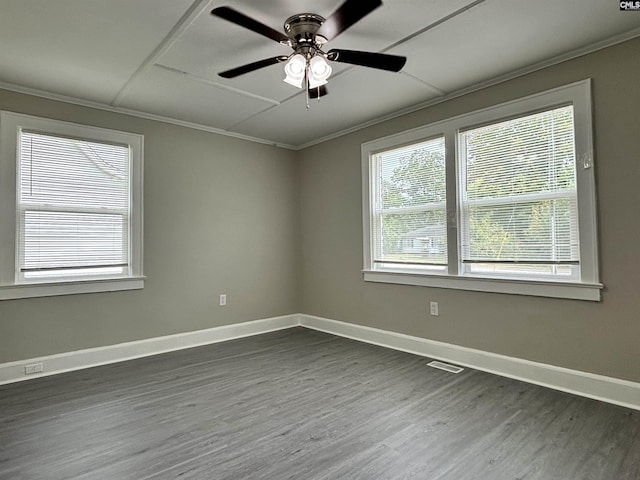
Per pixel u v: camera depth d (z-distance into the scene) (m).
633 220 2.40
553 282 2.73
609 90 2.49
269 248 4.69
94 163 3.46
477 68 2.85
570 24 2.28
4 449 1.99
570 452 1.92
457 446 1.99
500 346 3.04
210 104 3.51
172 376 3.08
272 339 4.24
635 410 2.34
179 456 1.92
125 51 2.54
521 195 2.94
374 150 4.03
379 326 3.99
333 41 2.46
